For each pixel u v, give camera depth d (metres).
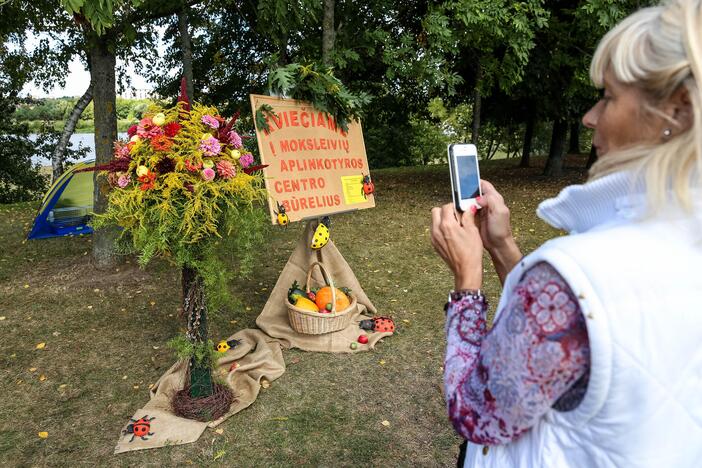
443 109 21.55
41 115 15.82
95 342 3.99
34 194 16.44
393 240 6.91
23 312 4.54
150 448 2.74
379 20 7.96
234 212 2.64
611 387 0.65
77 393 3.30
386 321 4.12
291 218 3.53
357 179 4.02
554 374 0.67
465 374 0.83
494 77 8.86
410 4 8.49
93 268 5.50
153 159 2.44
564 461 0.73
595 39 8.65
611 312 0.64
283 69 3.50
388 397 3.24
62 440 2.83
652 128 0.71
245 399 3.14
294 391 3.29
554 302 0.67
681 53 0.65
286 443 2.79
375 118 13.00
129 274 5.39
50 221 6.94
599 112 0.80
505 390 0.71
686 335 0.65
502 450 0.82
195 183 2.50
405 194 10.49
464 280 0.96
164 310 4.60
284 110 3.62
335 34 5.85
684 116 0.68
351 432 2.89
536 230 7.52
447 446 2.79
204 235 2.64
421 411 3.10
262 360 3.51
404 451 2.75
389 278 5.45
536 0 7.32
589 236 0.70
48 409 3.12
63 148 7.71
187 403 2.99
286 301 3.82
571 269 0.66
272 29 5.30
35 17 6.75
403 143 20.31
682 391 0.66
